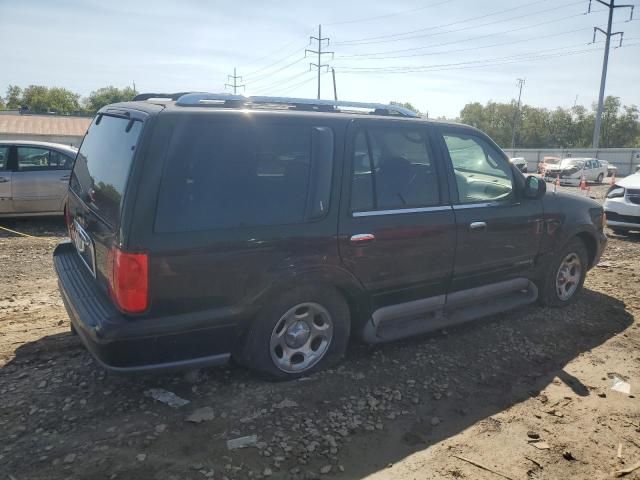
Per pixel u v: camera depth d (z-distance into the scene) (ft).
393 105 13.69
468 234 13.62
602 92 131.95
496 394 11.72
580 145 286.87
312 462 9.13
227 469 8.80
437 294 13.58
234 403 10.71
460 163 13.84
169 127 9.63
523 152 174.50
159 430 9.75
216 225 9.89
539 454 9.69
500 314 16.43
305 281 10.94
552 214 15.96
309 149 11.14
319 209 11.07
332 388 11.50
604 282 20.71
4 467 8.63
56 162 30.66
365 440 9.82
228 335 10.37
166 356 9.81
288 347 11.48
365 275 11.87
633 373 12.97
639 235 32.12
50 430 9.66
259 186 10.46
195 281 9.73
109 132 11.68
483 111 327.88
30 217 31.83
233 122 10.31
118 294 9.30
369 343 12.71
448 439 10.01
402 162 12.57
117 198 9.64
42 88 321.32
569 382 12.41
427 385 11.89
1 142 29.71
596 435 10.35
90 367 12.07
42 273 20.51
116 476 8.52
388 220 12.03
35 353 12.76
